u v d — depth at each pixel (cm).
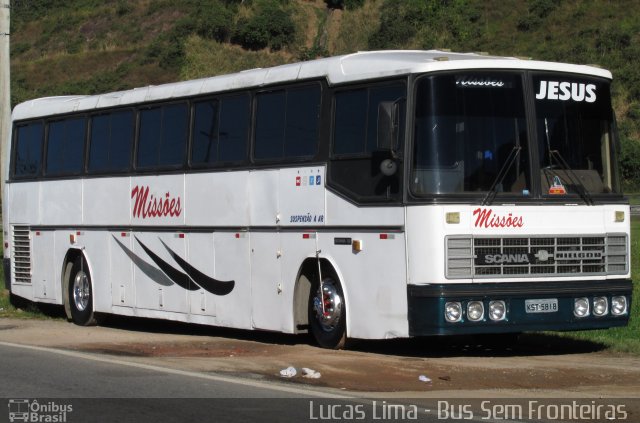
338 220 1252
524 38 6216
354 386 1020
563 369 1119
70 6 8231
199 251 1495
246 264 1407
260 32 6688
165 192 1565
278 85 1362
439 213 1129
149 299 1606
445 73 1160
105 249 1705
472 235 1138
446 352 1305
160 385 1041
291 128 1337
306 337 1504
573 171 1203
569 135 1209
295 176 1322
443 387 1009
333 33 6744
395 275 1170
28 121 1928
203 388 1016
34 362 1231
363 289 1216
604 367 1134
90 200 1741
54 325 1770
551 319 1164
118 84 6656
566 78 1218
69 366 1193
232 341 1457
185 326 1750
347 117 1252
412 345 1383
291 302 1329
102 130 1723
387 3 6850
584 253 1195
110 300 1694
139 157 1628
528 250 1162
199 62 6606
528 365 1152
